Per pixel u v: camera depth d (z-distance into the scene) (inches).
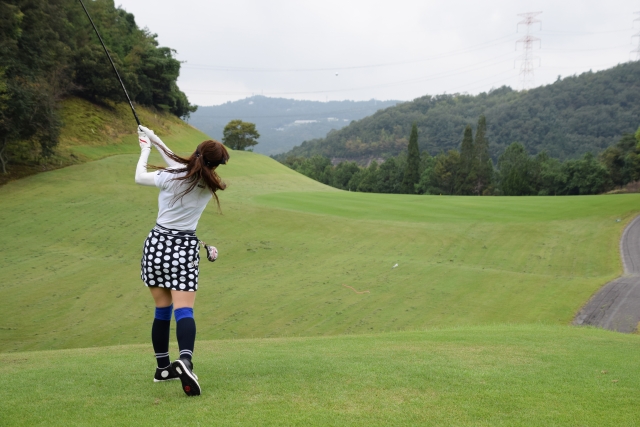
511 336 317.4
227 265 896.9
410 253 1029.2
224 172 2298.2
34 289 711.7
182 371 131.6
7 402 135.9
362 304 705.0
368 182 4581.7
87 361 221.1
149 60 3014.3
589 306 678.5
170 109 3380.9
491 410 127.6
